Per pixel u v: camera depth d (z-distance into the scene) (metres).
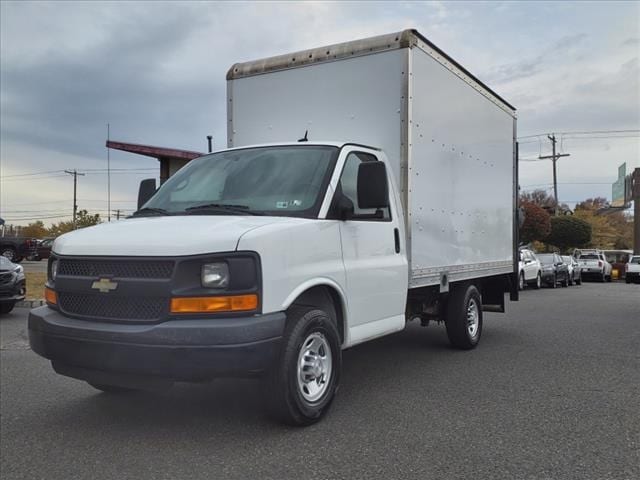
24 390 5.75
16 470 3.72
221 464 3.76
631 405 5.13
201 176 5.38
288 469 3.68
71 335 3.99
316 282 4.43
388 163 5.72
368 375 6.25
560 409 5.00
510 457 3.90
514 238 9.30
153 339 3.71
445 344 8.19
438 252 6.48
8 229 80.50
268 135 6.61
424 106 6.07
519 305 14.90
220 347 3.70
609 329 9.95
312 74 6.30
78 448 4.09
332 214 4.73
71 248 4.26
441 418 4.72
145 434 4.35
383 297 5.34
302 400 4.30
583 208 79.25
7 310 11.76
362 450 4.00
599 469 3.71
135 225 4.38
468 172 7.39
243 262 3.88
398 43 5.72
